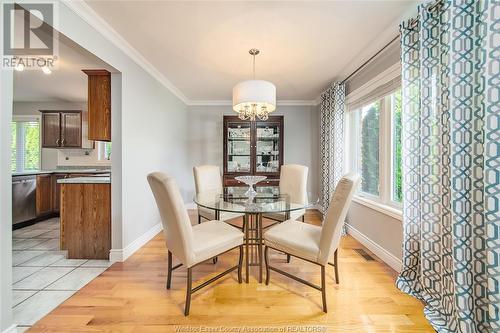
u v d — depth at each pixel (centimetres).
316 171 440
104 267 214
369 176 271
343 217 157
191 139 442
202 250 155
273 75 303
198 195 239
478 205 122
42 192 363
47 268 212
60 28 155
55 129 421
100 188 230
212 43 220
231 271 193
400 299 164
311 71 289
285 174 271
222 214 250
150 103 286
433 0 155
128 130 234
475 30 122
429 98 155
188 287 149
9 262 125
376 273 199
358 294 170
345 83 310
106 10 171
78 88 358
